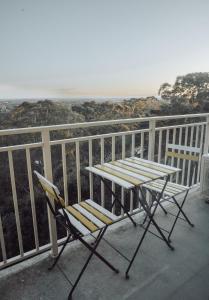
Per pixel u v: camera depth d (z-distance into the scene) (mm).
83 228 1571
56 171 5055
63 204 1402
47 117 8570
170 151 2711
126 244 2176
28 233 6504
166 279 1743
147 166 2164
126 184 1725
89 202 1956
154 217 2656
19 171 5469
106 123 2174
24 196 6008
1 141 4566
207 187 3002
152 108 10500
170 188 2283
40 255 2021
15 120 8156
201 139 3307
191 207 2893
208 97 10883
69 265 1904
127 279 1747
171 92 10719
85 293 1625
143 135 2584
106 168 2107
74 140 2045
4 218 6398
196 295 1593
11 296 1612
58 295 1614
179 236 2291
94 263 1924
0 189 6070
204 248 2111
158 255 2018
